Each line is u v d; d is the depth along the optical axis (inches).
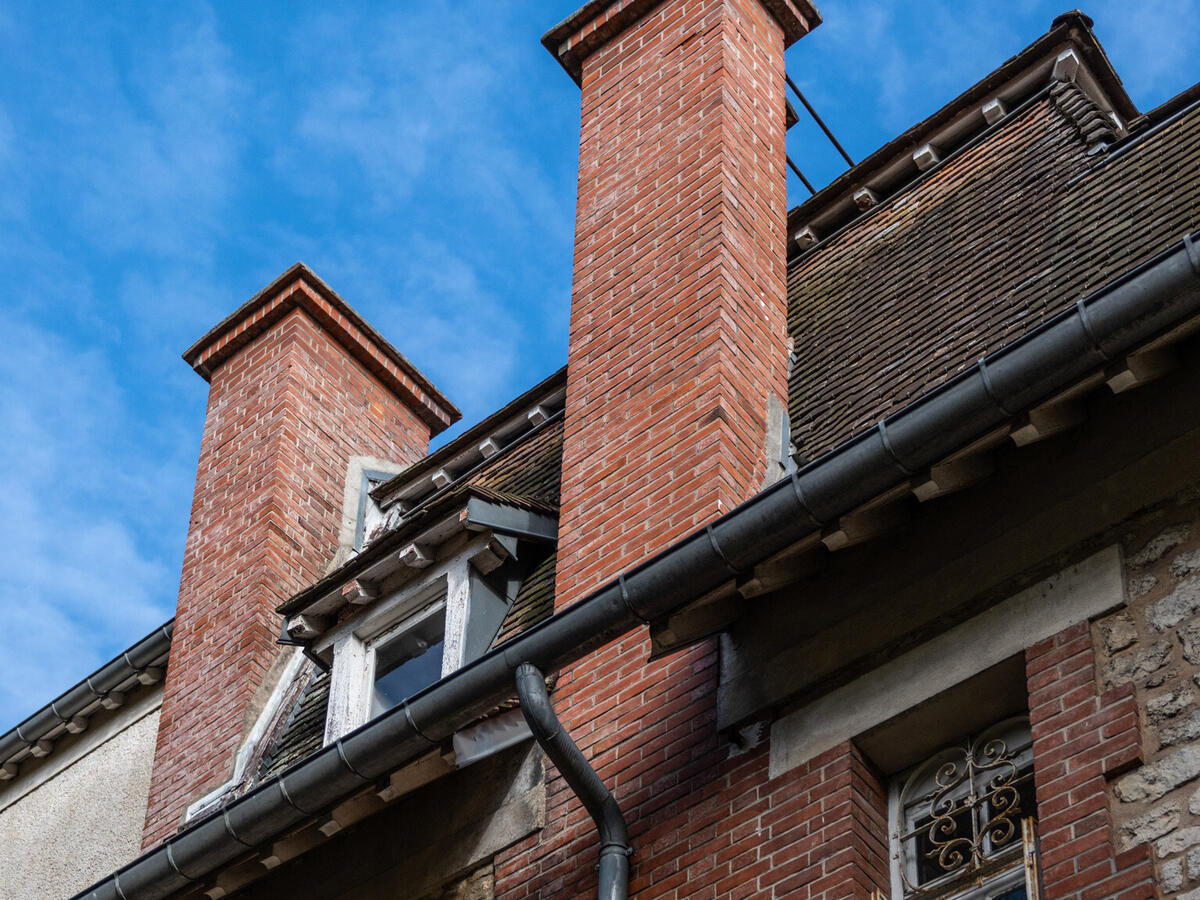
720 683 348.2
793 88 491.8
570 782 336.8
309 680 482.9
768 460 396.2
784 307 438.3
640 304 430.3
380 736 358.6
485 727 361.7
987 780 311.1
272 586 501.4
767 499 315.9
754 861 319.9
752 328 419.5
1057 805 282.8
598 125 483.8
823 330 435.2
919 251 436.5
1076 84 456.1
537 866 354.3
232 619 498.0
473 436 530.9
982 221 426.0
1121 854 272.4
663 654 341.1
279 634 473.7
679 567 324.2
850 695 326.6
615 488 400.2
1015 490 317.4
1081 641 296.5
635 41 491.5
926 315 407.8
